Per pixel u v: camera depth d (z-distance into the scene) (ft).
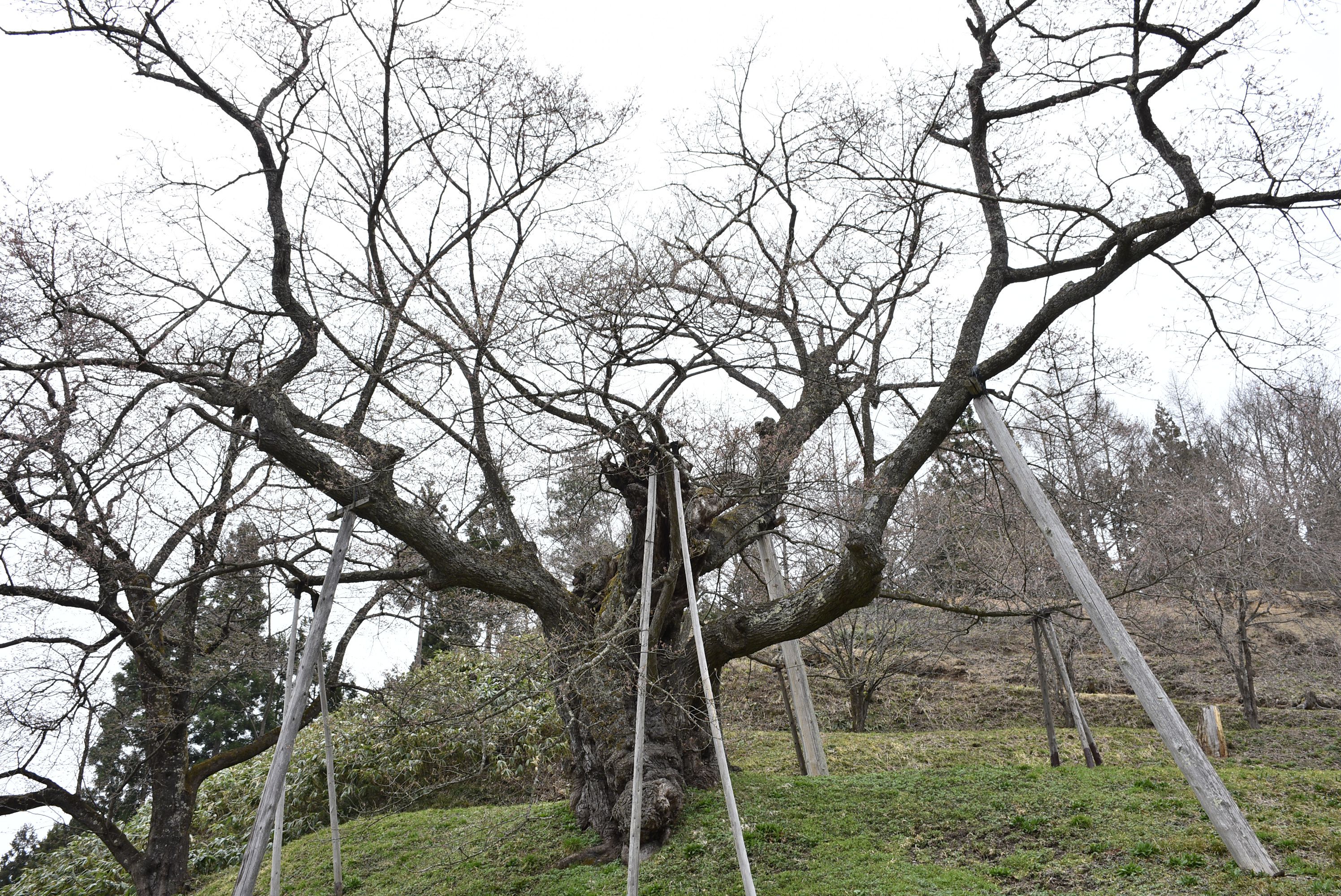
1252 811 29.66
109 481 33.37
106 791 47.73
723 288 39.14
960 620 74.33
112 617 36.14
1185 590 66.13
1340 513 78.84
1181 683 75.00
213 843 55.62
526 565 38.73
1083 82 37.81
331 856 43.98
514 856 37.01
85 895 54.90
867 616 64.59
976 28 40.81
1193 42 33.42
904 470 36.32
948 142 42.50
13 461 30.71
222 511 35.81
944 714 71.36
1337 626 78.43
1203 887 24.12
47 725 33.78
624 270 37.04
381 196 39.04
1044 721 68.23
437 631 44.11
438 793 58.03
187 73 34.60
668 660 38.63
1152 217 33.63
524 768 58.29
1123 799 32.24
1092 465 62.49
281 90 36.83
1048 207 38.55
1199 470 78.23
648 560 30.94
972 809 33.60
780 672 48.83
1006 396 37.83
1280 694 69.77
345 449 33.81
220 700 82.17
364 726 58.90
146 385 32.94
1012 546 54.44
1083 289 36.19
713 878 29.60
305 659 30.40
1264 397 85.92
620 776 34.47
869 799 35.94
